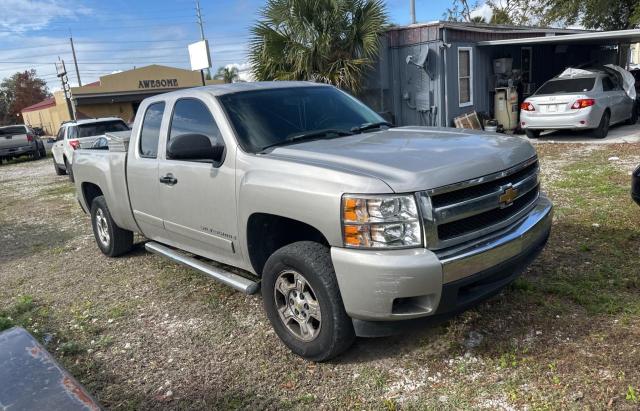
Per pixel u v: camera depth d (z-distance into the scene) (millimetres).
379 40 14320
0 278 6082
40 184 14562
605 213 5973
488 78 15859
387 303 2912
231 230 3854
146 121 4906
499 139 3729
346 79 13656
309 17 13742
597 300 3869
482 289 3193
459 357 3352
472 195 3113
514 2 25641
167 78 44438
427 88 14586
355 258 2928
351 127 4305
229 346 3805
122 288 5207
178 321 4305
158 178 4582
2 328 4480
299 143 3811
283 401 3104
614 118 12781
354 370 3334
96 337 4184
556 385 2963
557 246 5055
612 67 13703
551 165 9359
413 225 2889
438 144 3539
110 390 3408
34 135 23594
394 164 3082
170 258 4816
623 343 3285
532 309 3832
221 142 3916
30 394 1538
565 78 12648
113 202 5531
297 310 3459
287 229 3861
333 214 3002
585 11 22031
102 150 5984
